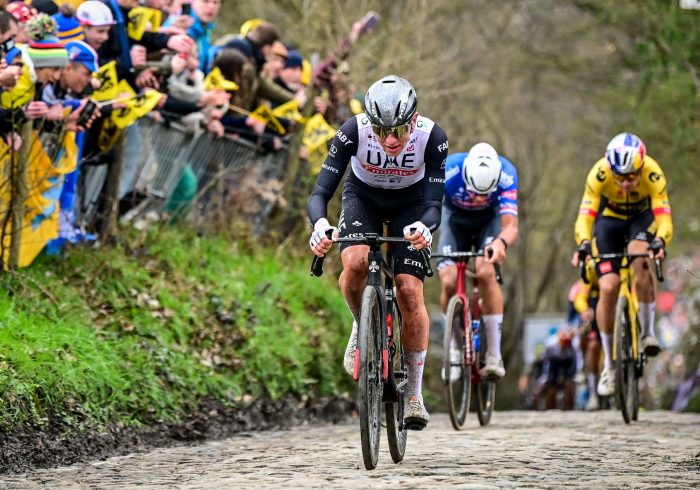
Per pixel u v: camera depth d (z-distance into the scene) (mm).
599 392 20391
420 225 12469
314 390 22031
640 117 37844
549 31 46031
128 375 16609
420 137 13344
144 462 14047
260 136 23906
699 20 33844
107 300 18391
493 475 12188
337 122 27391
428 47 36219
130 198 21328
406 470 12609
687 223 46250
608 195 20891
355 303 13305
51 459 13773
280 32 36281
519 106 51656
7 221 16844
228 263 22734
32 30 16625
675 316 52344
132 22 19875
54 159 18078
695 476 12383
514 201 18766
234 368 19578
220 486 11672
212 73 22516
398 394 12945
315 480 11922
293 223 26297
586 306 28438
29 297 16891
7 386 13945
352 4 35281
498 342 19000
